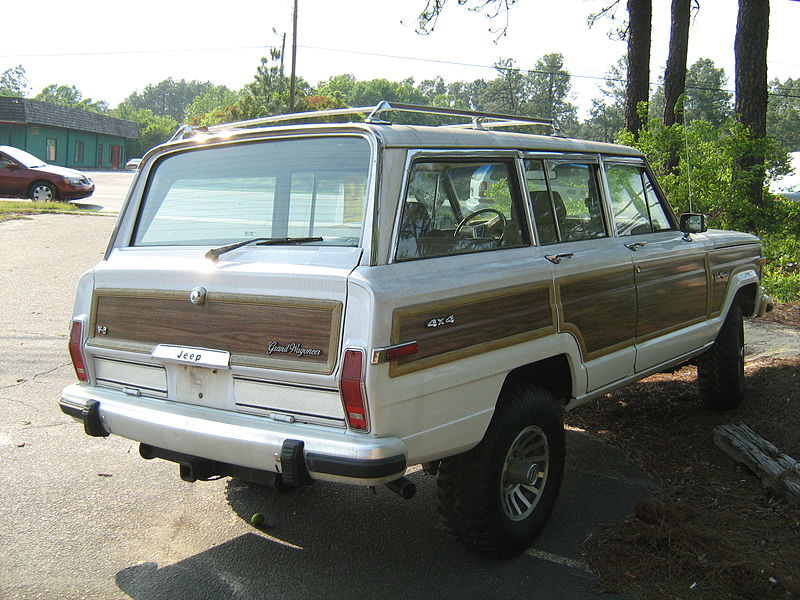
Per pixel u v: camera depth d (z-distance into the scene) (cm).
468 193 388
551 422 409
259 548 407
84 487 474
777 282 1107
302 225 369
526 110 10788
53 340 798
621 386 487
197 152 417
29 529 418
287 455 322
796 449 545
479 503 373
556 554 407
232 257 367
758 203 1208
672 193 1159
